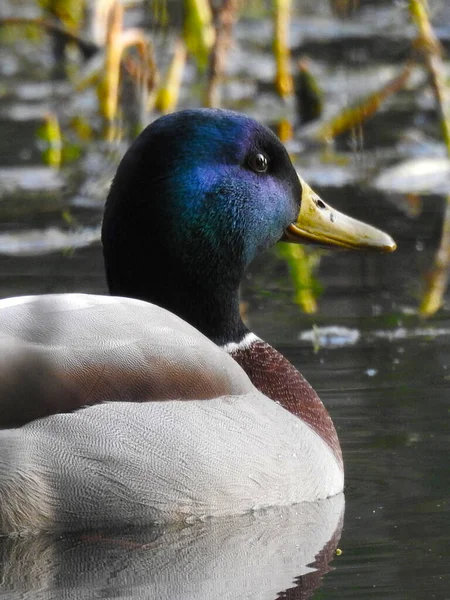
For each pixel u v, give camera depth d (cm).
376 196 1944
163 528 948
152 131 1077
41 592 844
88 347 958
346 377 1278
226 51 2128
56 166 2102
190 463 950
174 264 1081
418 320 1458
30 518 923
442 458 1080
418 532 932
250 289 1588
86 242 1714
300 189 1173
